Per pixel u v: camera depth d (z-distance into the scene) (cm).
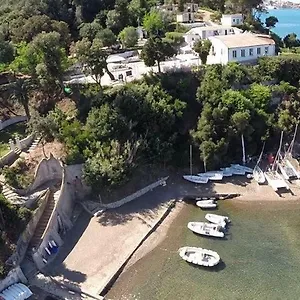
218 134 7425
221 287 4903
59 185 6191
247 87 8344
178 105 7519
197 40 9294
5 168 5991
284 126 7762
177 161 7331
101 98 7338
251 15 12006
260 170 7288
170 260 5359
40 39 7300
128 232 5872
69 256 5378
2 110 7531
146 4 12612
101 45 8281
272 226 6022
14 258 4888
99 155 6512
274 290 4850
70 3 11762
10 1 11875
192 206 6550
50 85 7662
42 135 6631
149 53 7900
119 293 4834
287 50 10031
